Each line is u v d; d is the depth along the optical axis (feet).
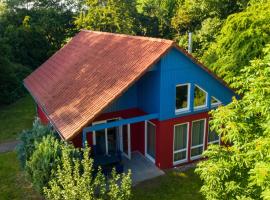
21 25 125.80
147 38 52.39
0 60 93.09
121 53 54.70
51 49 127.85
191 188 48.24
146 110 53.36
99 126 46.32
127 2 154.51
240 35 60.03
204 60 74.69
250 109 31.12
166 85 49.14
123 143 57.82
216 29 108.58
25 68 110.52
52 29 131.64
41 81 69.00
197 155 56.80
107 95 46.26
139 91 54.24
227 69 62.34
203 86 52.65
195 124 54.75
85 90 51.31
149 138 55.77
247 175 30.07
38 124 52.80
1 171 54.75
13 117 83.15
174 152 53.98
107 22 138.31
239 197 27.76
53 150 42.47
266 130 27.73
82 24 136.56
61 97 54.34
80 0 156.25
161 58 46.73
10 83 96.94
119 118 55.16
